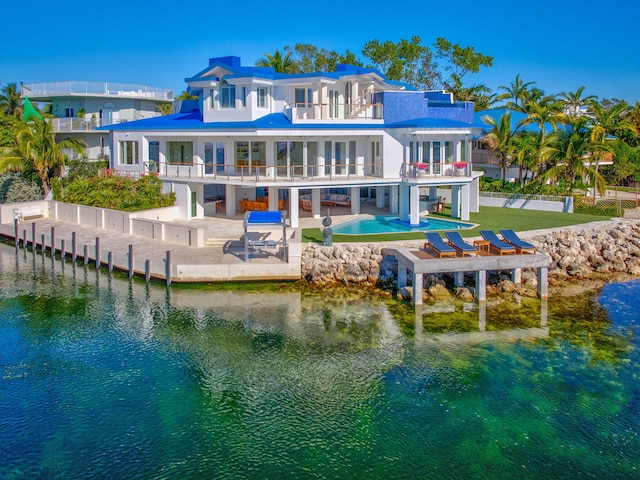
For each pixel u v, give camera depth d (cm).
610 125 6241
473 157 6294
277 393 2123
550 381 2197
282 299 3094
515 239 3312
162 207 4331
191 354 2444
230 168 4491
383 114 4362
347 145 4456
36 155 5047
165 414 1992
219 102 4566
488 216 4475
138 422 1944
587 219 4306
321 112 4409
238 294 3169
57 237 3944
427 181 4066
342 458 1758
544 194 4997
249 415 1981
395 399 2077
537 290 3152
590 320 2802
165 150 4653
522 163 5425
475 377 2228
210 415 1981
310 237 3712
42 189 5338
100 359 2403
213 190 5134
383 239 3612
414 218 4069
